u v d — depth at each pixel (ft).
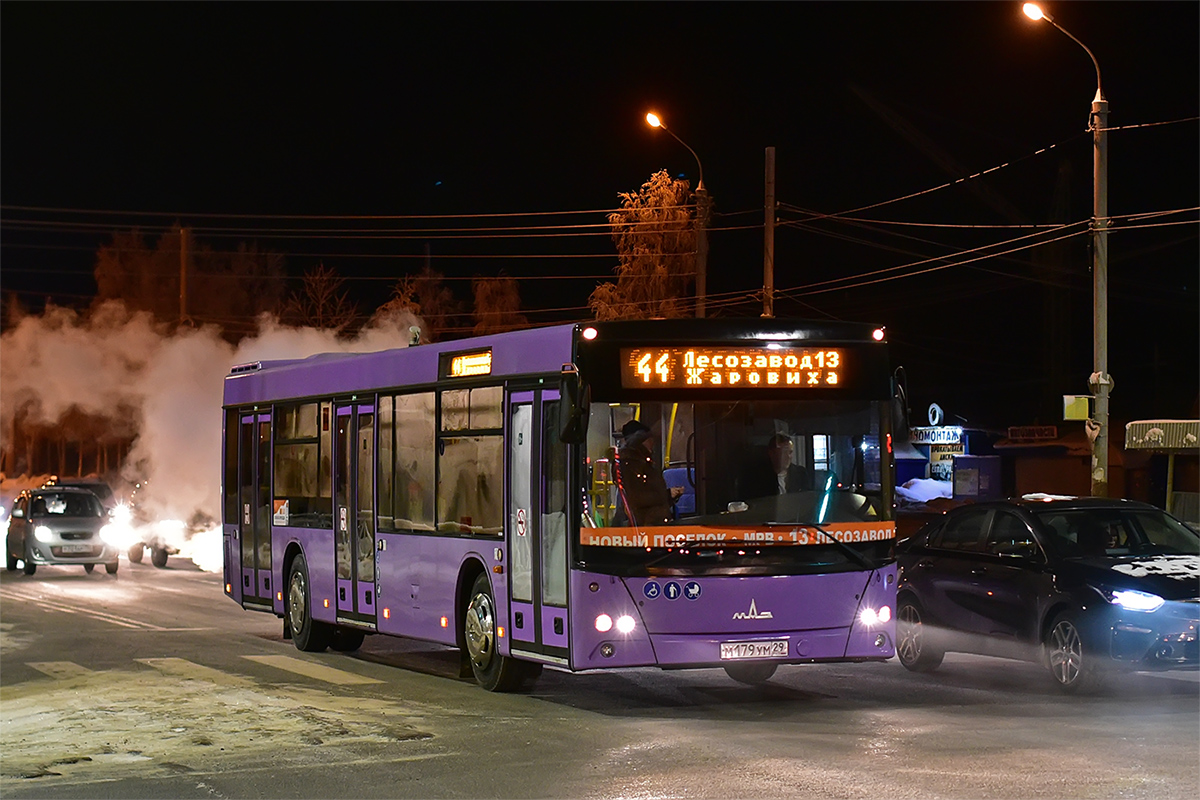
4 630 66.90
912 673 49.49
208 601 82.79
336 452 54.29
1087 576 43.45
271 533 60.39
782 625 38.70
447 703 42.06
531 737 35.88
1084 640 42.88
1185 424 95.30
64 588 92.99
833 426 39.81
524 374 41.73
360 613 52.06
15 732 39.34
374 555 51.06
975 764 31.50
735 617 38.40
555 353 40.27
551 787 29.71
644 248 131.75
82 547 103.91
